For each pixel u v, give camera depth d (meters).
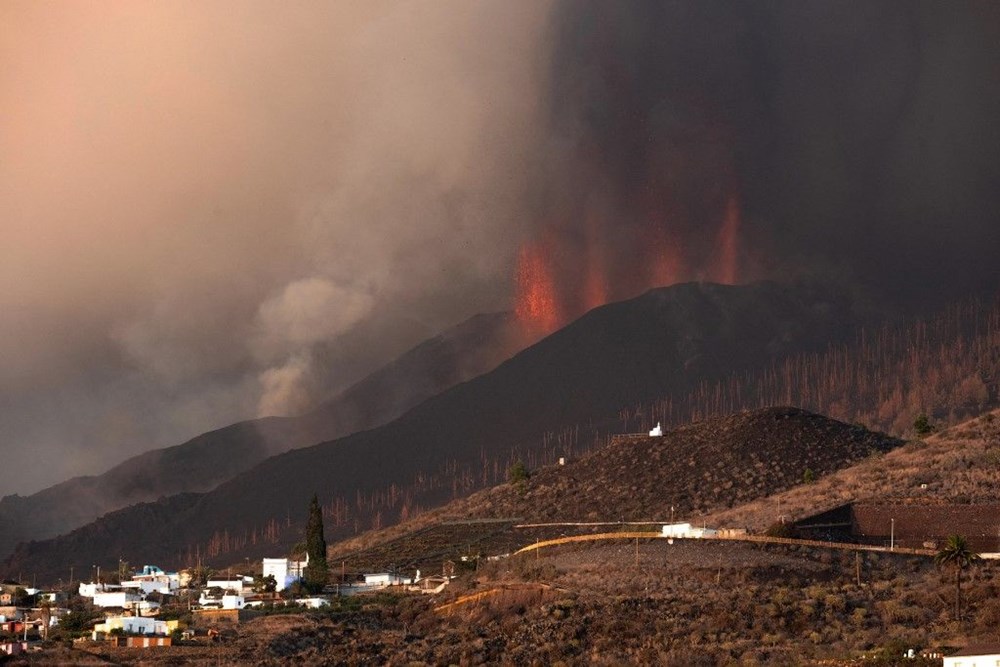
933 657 171.38
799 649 186.12
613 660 190.00
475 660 198.75
